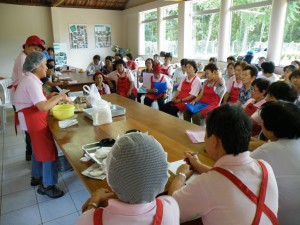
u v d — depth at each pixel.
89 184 1.08
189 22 7.14
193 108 3.06
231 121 0.79
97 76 3.51
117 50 9.02
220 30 6.15
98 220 0.64
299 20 4.66
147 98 4.08
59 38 8.53
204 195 0.79
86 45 9.26
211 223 0.79
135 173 0.60
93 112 1.88
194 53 7.34
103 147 1.35
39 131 1.87
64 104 2.18
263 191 0.77
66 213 1.94
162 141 1.55
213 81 3.15
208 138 0.86
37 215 1.91
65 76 4.86
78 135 1.66
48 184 2.04
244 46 5.89
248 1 5.57
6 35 7.84
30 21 8.11
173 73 5.38
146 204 0.64
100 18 9.33
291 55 4.92
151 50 8.94
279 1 4.79
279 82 1.69
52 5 8.09
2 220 1.86
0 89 6.59
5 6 7.66
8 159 2.83
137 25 9.12
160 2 7.71
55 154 2.01
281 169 1.01
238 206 0.74
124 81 4.15
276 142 1.07
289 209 1.03
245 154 0.81
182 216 0.83
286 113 1.04
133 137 0.65
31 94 1.73
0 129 3.86
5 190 2.23
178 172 1.11
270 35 5.04
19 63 2.48
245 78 2.76
